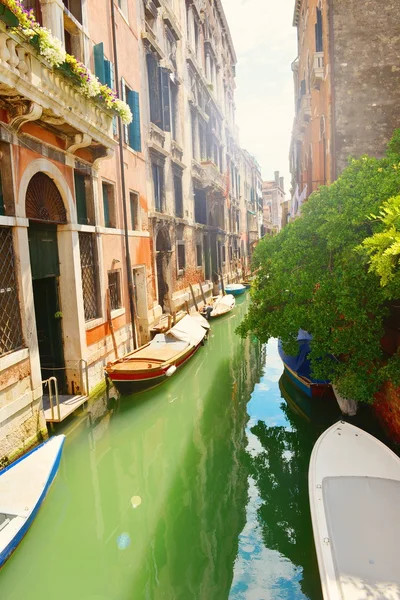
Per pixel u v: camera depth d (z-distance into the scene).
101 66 9.24
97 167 9.34
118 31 11.00
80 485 6.51
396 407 6.18
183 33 18.23
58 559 5.00
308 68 13.65
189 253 18.94
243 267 35.72
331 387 8.47
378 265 4.16
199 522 5.63
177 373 11.07
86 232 8.98
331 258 6.70
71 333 8.28
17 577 4.60
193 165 19.48
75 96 7.18
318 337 6.52
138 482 6.62
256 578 4.61
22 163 6.47
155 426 8.61
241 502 6.05
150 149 13.71
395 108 9.95
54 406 7.68
